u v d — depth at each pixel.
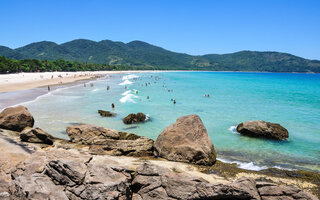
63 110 34.09
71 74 151.25
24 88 63.50
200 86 83.94
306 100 47.31
